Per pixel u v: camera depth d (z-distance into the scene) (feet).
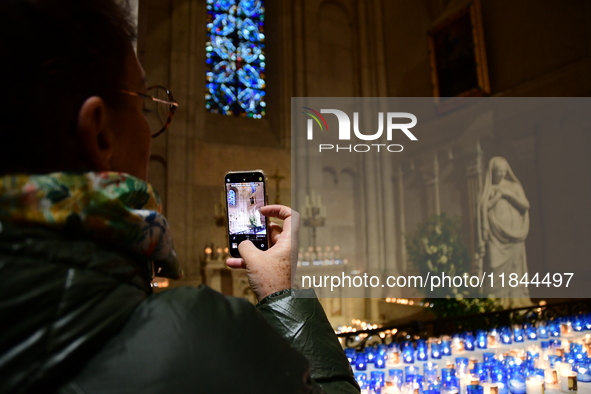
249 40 36.86
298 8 36.73
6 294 0.93
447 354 6.74
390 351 6.54
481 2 27.22
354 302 24.98
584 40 20.53
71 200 1.10
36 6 1.16
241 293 25.36
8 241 0.99
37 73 1.15
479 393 4.48
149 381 1.05
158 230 1.36
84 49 1.24
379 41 37.27
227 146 33.17
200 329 1.20
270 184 33.91
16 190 1.04
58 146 1.18
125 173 1.34
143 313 1.20
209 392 1.10
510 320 8.75
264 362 1.25
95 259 1.12
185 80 32.04
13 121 1.12
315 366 1.86
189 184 30.99
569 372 4.86
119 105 1.36
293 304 2.07
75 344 0.99
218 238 31.86
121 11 1.44
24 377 0.90
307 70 35.94
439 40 29.71
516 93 23.66
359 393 1.92
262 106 36.58
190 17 33.12
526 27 23.84
